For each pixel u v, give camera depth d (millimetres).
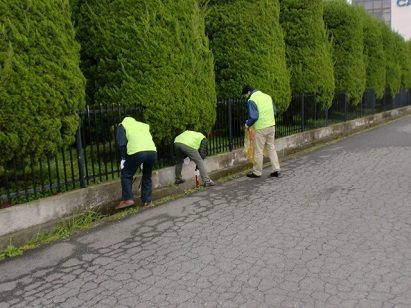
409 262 3566
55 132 4824
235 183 7086
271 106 7316
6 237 4379
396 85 19469
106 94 6504
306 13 11672
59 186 5094
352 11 13977
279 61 9820
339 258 3727
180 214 5410
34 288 3533
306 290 3191
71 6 6633
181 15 6762
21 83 4441
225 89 9531
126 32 6328
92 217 5266
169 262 3891
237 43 9359
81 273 3781
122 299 3244
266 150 7473
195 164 6953
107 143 6660
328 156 9273
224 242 4301
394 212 4918
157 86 6344
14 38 4402
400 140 11219
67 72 4934
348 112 14531
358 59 14281
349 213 4988
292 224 4719
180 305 3092
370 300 2992
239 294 3197
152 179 6227
